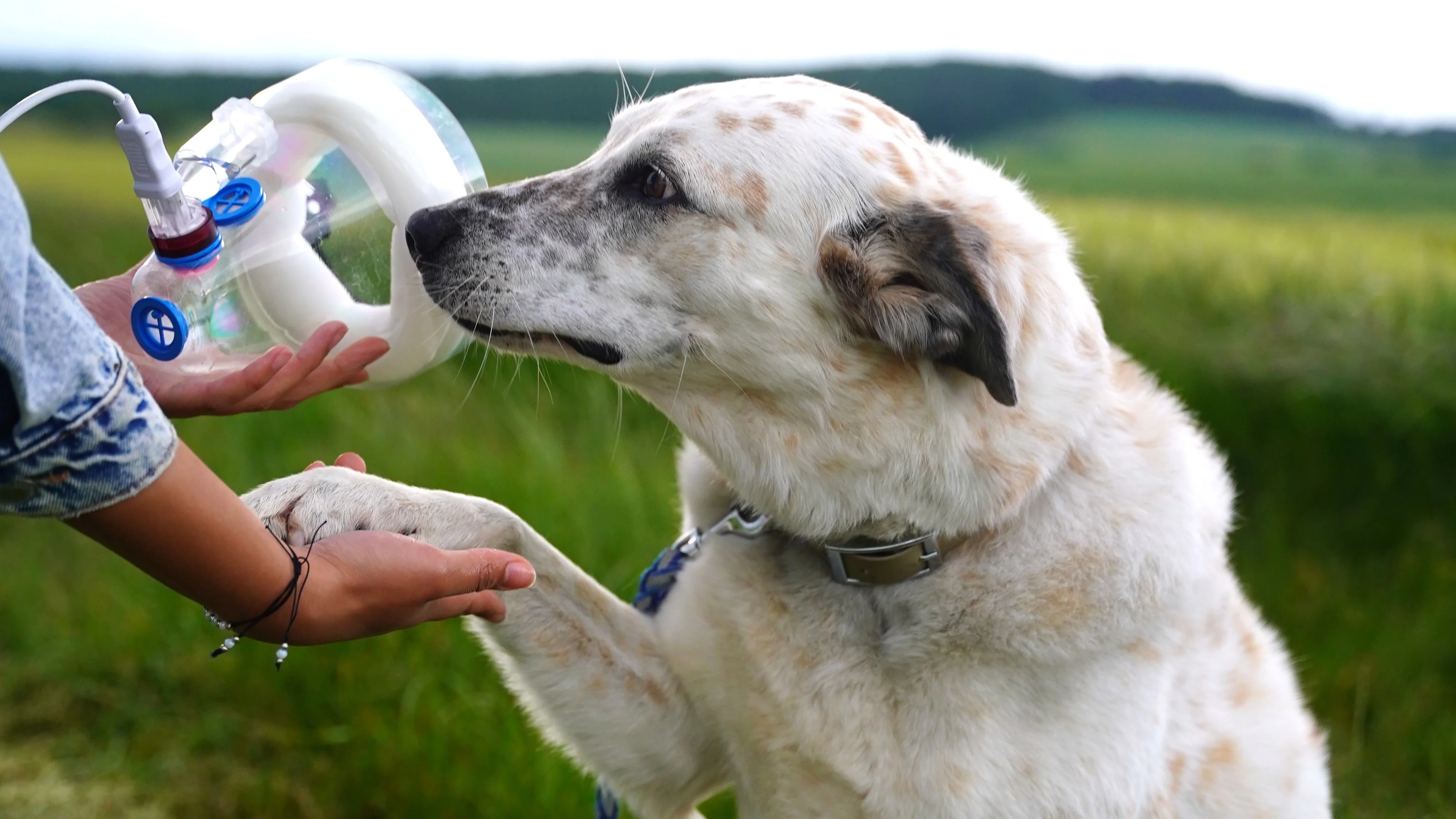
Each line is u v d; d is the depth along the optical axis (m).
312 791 4.00
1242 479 5.58
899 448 2.63
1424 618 4.79
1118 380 2.93
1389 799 4.14
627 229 2.66
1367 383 5.70
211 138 2.20
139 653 4.50
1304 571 5.05
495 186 2.83
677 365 2.72
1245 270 7.04
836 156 2.66
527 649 2.77
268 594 1.81
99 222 8.30
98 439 1.47
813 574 2.76
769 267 2.62
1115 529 2.62
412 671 4.21
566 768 3.80
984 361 2.44
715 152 2.63
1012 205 2.82
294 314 2.32
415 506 2.55
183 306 2.08
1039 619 2.57
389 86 2.46
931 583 2.64
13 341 1.31
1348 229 8.34
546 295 2.62
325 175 2.34
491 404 5.86
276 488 2.39
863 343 2.63
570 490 4.86
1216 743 2.84
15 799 3.95
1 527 5.39
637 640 2.89
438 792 3.88
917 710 2.62
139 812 3.94
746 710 2.74
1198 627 2.83
